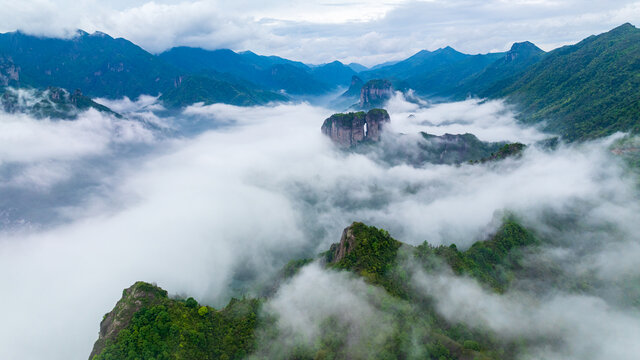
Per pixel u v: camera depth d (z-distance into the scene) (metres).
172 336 80.31
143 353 77.06
